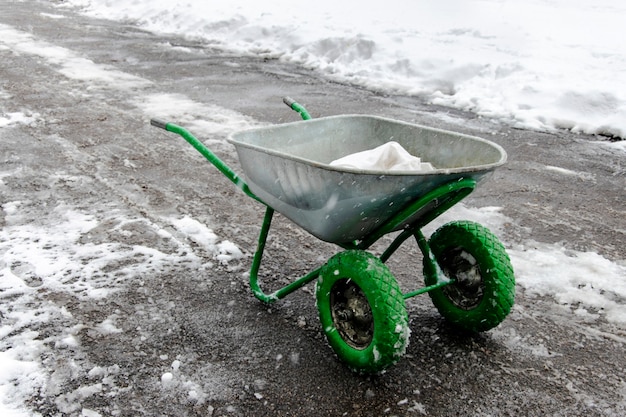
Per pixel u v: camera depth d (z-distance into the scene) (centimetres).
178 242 463
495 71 937
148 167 610
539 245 480
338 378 322
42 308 372
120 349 339
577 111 795
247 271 429
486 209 543
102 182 568
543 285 421
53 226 478
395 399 308
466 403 308
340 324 326
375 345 298
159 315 372
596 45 1058
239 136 344
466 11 1392
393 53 1058
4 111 765
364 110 830
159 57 1141
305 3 1483
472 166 319
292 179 311
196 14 1446
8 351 331
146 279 411
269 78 1009
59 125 723
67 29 1397
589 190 592
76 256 434
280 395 309
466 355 344
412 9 1414
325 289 323
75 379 314
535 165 652
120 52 1170
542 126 778
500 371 332
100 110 791
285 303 391
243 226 496
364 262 302
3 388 305
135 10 1620
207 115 786
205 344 347
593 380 329
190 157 641
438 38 1135
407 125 373
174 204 530
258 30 1289
